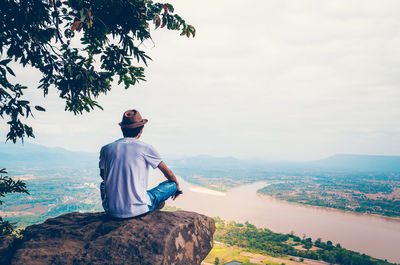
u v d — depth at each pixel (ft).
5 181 15.23
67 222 9.75
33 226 9.45
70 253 7.36
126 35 14.14
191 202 590.96
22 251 7.32
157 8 13.48
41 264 6.93
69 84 13.79
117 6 12.88
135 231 8.16
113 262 7.03
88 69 14.61
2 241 8.39
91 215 10.43
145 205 8.91
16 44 12.10
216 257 278.87
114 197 8.61
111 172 8.65
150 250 7.39
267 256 283.59
